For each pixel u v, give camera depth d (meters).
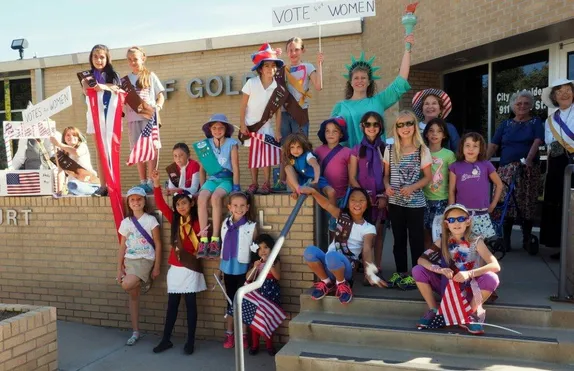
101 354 5.09
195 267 5.14
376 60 8.81
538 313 3.91
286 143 4.78
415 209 4.56
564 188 4.04
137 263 5.31
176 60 10.48
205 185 5.21
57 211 6.01
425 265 4.00
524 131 5.74
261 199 5.04
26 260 6.20
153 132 5.82
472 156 4.48
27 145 6.39
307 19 5.33
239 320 3.24
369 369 3.71
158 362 4.87
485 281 3.79
